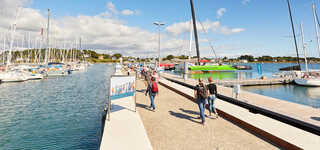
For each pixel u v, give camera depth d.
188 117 6.93
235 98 11.04
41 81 29.20
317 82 23.09
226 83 22.83
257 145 4.58
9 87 22.45
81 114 11.10
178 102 9.73
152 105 7.76
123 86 6.76
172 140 4.84
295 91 20.72
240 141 4.81
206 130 5.59
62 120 9.93
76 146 6.85
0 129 8.55
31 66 46.06
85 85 24.92
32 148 6.67
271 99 10.78
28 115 10.82
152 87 7.69
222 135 5.20
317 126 6.14
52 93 18.48
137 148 4.14
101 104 13.79
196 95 6.08
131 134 4.93
